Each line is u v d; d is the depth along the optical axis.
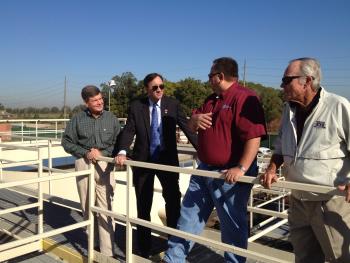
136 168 3.66
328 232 2.24
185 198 3.09
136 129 3.61
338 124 2.14
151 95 3.55
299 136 2.32
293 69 2.21
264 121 2.64
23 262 3.85
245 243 2.86
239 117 2.64
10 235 4.43
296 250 2.53
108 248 3.64
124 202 8.51
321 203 2.24
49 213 5.32
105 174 3.68
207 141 2.79
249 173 2.77
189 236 2.78
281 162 2.54
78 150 3.69
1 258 3.81
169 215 3.75
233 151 2.75
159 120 3.62
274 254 3.94
